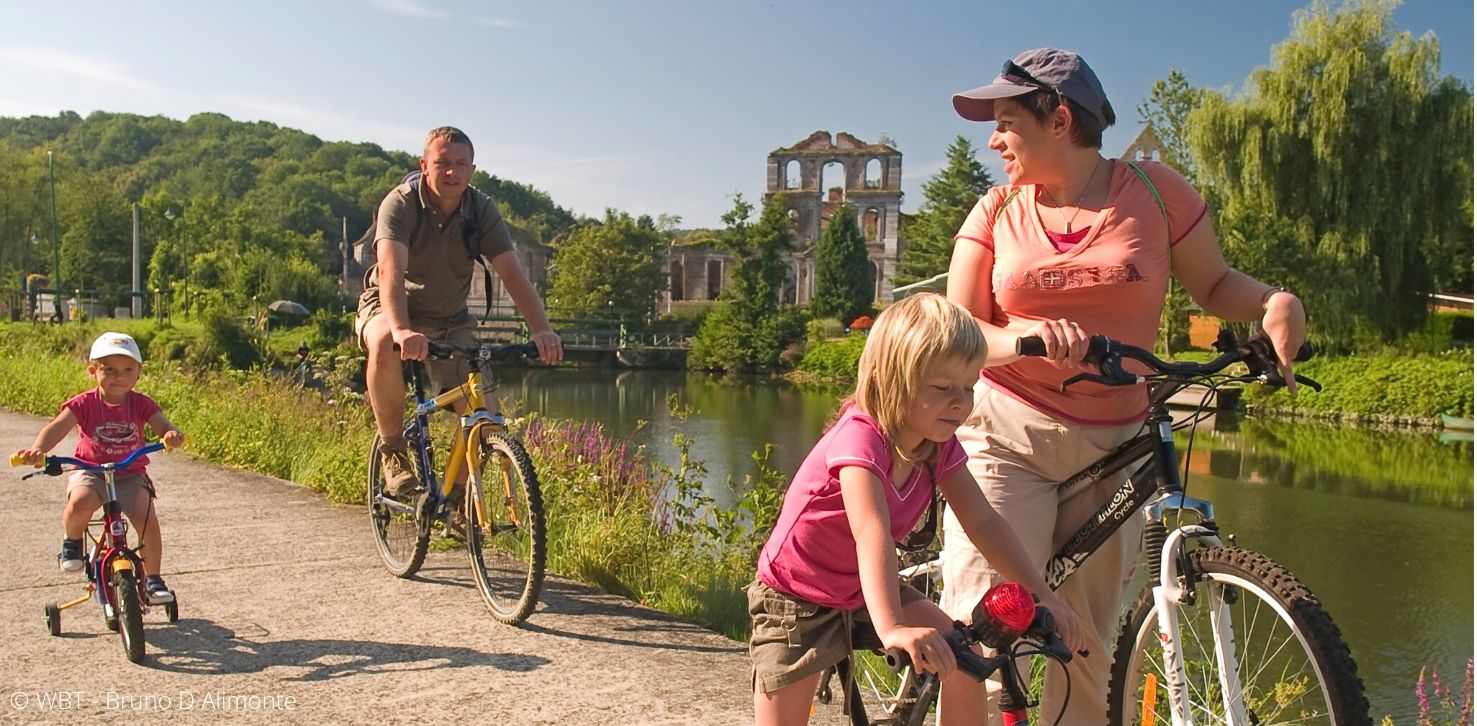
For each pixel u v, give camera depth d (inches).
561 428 347.9
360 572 217.2
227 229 3371.1
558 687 155.9
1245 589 97.4
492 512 190.9
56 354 845.8
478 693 153.3
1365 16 1300.4
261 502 291.6
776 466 766.5
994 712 122.4
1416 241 1316.4
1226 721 98.9
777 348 2513.5
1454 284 1711.4
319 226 5674.2
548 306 3228.3
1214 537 102.6
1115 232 122.2
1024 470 124.1
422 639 176.1
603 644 175.0
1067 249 123.0
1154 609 105.0
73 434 442.3
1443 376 1141.7
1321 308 1299.2
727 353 2524.6
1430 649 371.6
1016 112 121.8
